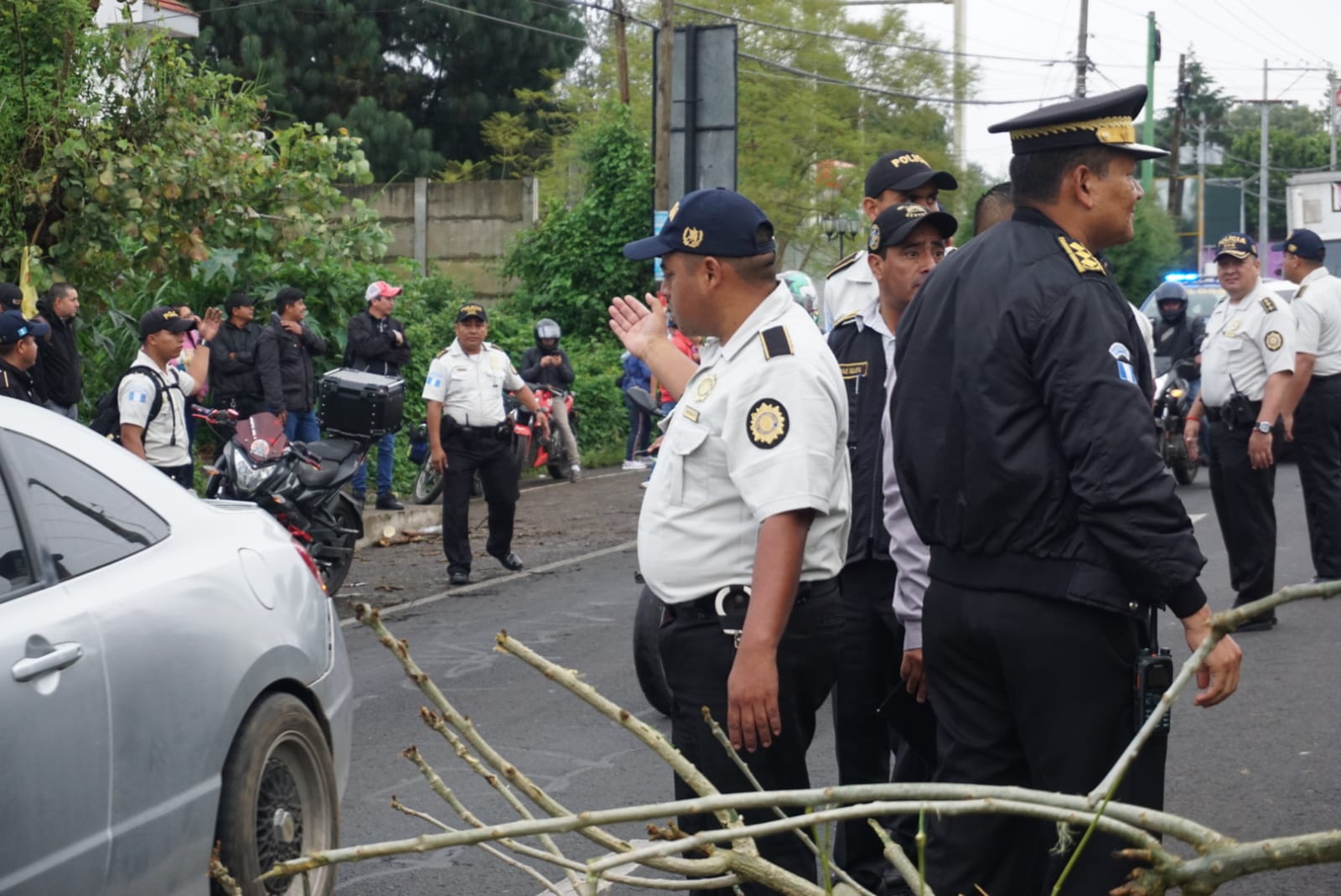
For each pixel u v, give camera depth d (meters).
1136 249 27.84
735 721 3.05
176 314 8.91
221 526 4.05
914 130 35.38
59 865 3.13
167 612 3.57
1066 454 2.86
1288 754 5.67
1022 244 3.01
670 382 3.77
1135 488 2.79
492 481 10.38
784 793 1.77
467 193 23.28
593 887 1.74
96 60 11.33
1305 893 4.32
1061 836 1.79
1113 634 2.92
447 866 4.77
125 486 3.81
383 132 35.59
